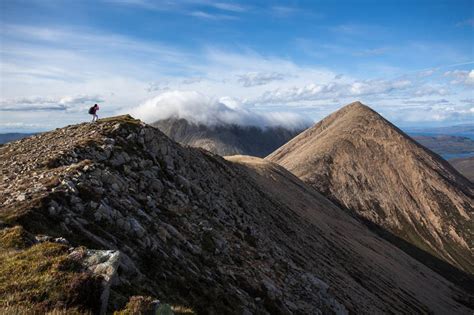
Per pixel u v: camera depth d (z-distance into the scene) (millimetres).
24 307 12328
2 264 14734
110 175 28047
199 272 25547
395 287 95312
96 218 21953
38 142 38906
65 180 23453
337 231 116750
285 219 80500
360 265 93062
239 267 32812
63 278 13867
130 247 21359
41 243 16547
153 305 14500
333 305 40625
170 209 33375
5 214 18641
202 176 50969
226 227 40844
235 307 23656
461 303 129625
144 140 40688
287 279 38312
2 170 29000
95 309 13383
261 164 141375
